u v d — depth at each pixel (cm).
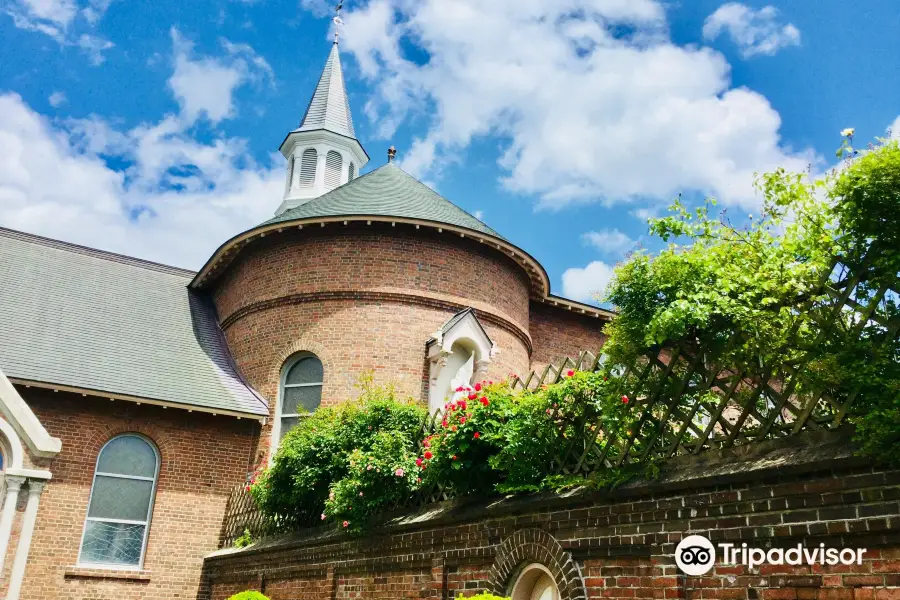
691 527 658
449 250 1912
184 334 2028
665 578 669
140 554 1672
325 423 1366
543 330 2250
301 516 1381
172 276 2292
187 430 1777
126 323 1972
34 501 1477
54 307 1908
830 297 576
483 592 897
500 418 923
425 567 1014
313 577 1265
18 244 2086
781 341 589
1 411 1495
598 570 749
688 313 639
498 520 893
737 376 637
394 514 1111
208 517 1739
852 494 541
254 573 1477
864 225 557
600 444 786
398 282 1847
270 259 1969
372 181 2159
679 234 704
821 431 578
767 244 645
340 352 1795
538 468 862
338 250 1884
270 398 1841
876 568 526
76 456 1644
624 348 720
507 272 2016
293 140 3441
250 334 1942
